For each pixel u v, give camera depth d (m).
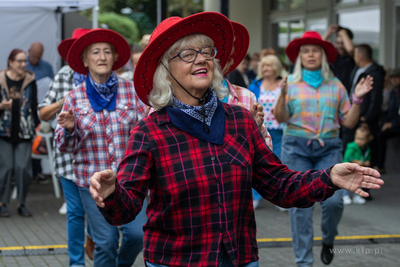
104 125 3.71
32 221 6.62
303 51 4.51
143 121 2.15
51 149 8.24
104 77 3.85
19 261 4.88
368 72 7.73
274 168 2.24
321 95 4.43
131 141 2.12
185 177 2.06
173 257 2.09
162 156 2.08
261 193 2.27
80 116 3.69
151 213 2.15
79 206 4.17
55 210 7.31
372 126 8.84
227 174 2.10
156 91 2.20
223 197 2.08
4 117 6.73
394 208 7.17
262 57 7.59
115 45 3.97
